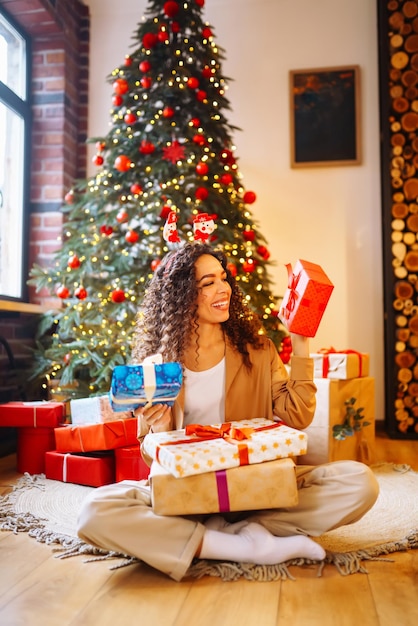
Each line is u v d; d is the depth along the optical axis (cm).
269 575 121
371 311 336
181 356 137
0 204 302
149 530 120
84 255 272
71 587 118
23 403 234
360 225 339
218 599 111
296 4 349
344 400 230
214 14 356
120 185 276
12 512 168
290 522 130
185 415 142
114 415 209
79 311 267
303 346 135
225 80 306
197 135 268
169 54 280
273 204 346
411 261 316
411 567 128
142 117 285
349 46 343
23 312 288
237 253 275
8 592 116
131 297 264
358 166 341
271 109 349
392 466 233
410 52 318
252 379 141
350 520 127
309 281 127
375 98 341
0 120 304
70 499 184
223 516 138
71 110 349
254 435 125
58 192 334
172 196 263
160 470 121
